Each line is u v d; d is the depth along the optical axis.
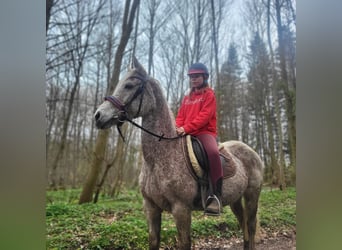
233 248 3.97
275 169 7.50
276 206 5.44
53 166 7.70
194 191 2.87
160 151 2.81
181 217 2.79
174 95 7.32
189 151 2.90
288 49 7.26
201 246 4.00
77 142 8.02
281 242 4.18
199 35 7.31
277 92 7.45
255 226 3.56
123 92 2.72
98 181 7.64
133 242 3.71
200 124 2.98
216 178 2.94
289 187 7.06
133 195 7.46
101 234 3.73
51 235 3.74
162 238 3.85
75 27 6.92
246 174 3.45
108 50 7.21
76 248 3.52
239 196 3.34
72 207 5.22
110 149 8.00
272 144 7.62
